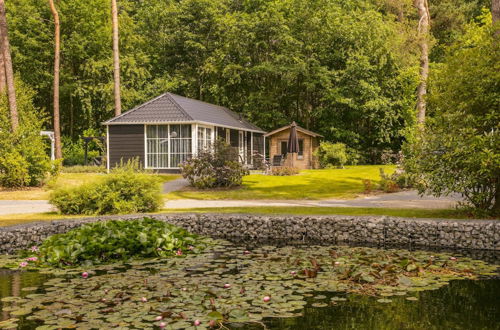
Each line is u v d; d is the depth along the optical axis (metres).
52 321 4.39
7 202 14.59
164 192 16.72
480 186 10.14
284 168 21.84
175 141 23.44
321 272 6.33
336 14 33.00
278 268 6.62
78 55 34.25
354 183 17.70
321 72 32.34
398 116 32.09
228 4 38.62
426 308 4.92
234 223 9.86
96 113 36.47
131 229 7.93
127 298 5.13
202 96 38.28
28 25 32.84
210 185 17.19
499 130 9.64
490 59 10.15
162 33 36.69
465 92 10.35
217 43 35.53
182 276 6.17
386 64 31.86
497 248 8.23
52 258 7.00
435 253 7.90
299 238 9.52
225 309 4.75
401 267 6.53
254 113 34.09
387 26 31.16
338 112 33.59
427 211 10.66
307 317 4.61
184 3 36.66
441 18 35.59
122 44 35.69
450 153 9.77
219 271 6.43
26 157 17.94
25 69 33.75
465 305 5.03
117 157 23.94
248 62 35.19
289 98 36.00
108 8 35.53
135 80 35.59
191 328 4.21
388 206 12.12
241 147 29.23
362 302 5.10
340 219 9.30
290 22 34.19
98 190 11.44
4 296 5.28
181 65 37.75
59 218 10.42
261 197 15.21
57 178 18.64
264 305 4.87
